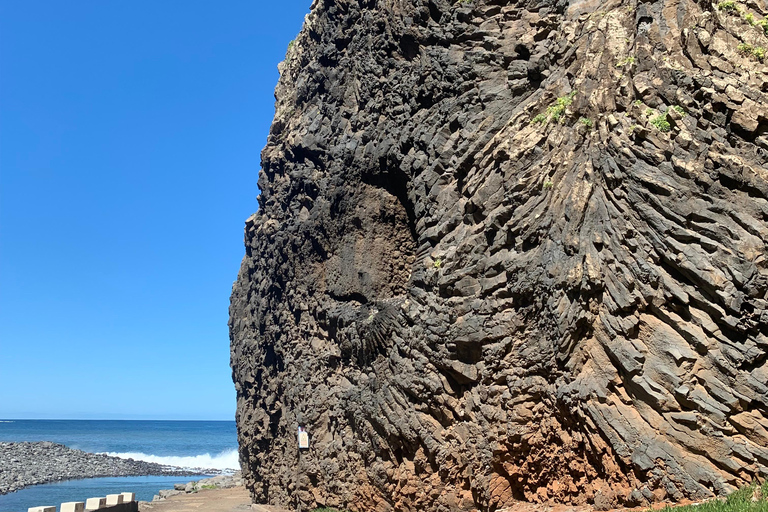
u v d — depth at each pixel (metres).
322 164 20.80
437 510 14.30
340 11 20.86
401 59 18.03
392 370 16.05
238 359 28.66
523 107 14.02
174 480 59.28
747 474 8.95
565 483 11.87
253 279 26.80
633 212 10.83
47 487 50.06
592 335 11.27
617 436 10.45
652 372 10.09
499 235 13.33
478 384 13.48
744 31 10.22
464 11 15.82
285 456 22.05
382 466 16.08
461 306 13.83
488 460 12.95
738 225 9.50
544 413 12.19
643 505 9.91
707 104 10.07
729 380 9.24
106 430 189.62
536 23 14.49
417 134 16.52
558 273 11.87
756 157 9.53
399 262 18.12
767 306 8.97
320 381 19.92
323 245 20.11
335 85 20.58
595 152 11.87
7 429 185.75
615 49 12.09
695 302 9.80
